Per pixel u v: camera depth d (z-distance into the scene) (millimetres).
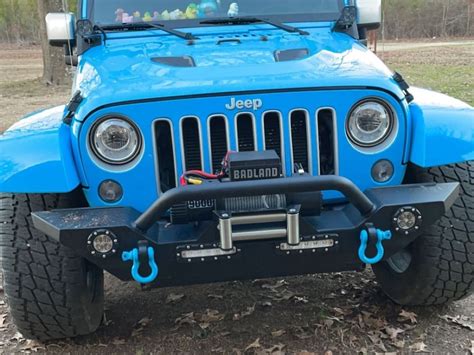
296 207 2625
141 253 2631
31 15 45406
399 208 2701
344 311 3646
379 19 4199
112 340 3475
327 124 3006
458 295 3311
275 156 2625
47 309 3084
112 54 3604
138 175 2887
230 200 2639
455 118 2984
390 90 2932
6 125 11086
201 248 2676
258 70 3088
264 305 3797
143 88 2896
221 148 2945
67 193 3057
